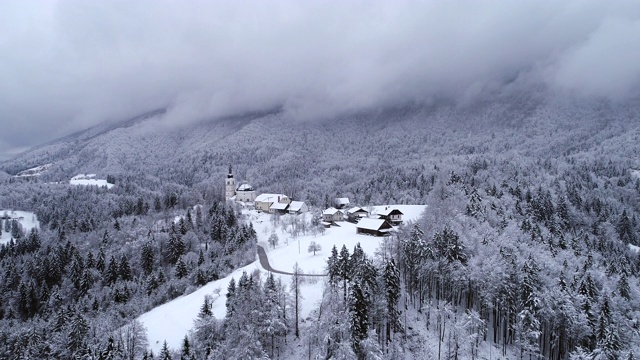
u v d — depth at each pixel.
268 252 150.50
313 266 121.19
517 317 79.06
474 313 77.69
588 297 76.81
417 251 93.75
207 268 135.38
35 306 129.62
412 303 95.00
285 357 79.50
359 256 89.88
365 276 78.62
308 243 152.88
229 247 156.75
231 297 91.06
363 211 199.25
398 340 82.50
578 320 73.56
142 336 87.06
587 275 82.56
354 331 72.00
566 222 174.75
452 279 87.25
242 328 74.88
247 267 132.25
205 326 84.50
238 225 186.62
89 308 119.50
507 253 92.69
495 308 83.06
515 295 80.00
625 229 183.62
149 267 151.38
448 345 78.00
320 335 76.56
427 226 124.38
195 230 184.75
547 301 74.88
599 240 162.25
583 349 71.81
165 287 127.31
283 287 90.00
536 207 172.50
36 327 103.38
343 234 166.00
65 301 131.88
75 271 141.75
